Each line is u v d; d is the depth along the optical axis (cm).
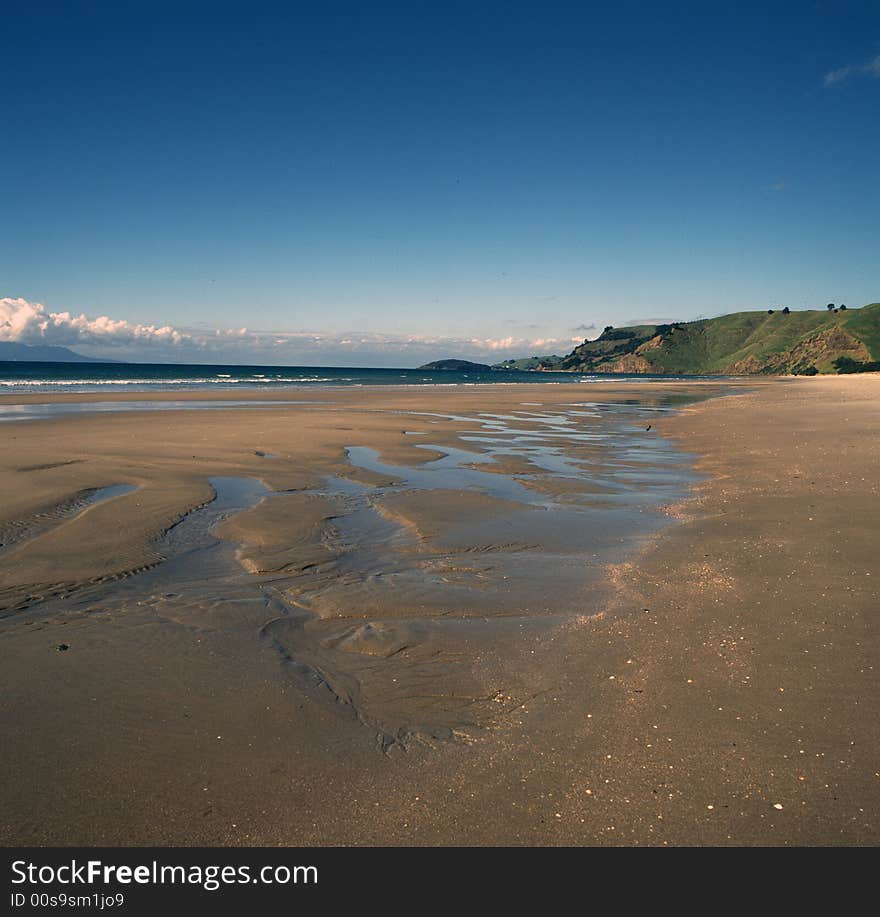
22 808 383
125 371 14350
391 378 12119
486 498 1292
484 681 544
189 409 3372
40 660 584
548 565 869
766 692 507
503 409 3822
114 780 409
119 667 573
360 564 881
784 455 1777
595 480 1504
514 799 388
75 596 748
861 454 1711
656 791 392
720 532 1003
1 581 791
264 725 477
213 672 564
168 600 739
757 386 8650
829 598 702
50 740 455
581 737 453
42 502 1174
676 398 5259
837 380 11825
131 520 1072
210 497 1263
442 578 818
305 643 627
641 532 1038
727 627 636
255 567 859
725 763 417
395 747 446
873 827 360
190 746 448
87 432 2211
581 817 372
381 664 579
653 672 547
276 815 378
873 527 980
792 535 958
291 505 1212
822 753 425
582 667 563
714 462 1755
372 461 1764
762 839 354
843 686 512
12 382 6844
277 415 3050
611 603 719
